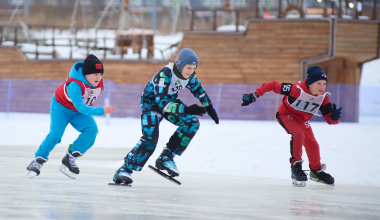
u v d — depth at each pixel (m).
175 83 12.48
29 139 35.62
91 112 13.30
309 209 9.52
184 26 138.88
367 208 10.02
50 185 12.39
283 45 66.38
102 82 14.43
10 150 27.06
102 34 131.00
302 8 66.50
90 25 140.50
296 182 14.56
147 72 70.94
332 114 14.91
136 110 68.19
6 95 72.31
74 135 38.03
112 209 8.63
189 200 10.27
